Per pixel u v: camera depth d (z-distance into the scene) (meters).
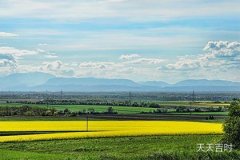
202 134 64.69
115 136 61.69
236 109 50.81
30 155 43.38
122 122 82.88
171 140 58.38
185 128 71.25
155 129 69.62
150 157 36.88
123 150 50.09
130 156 36.72
